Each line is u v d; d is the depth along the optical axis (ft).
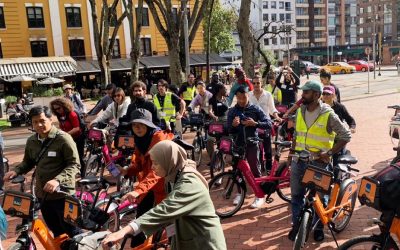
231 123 21.68
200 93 30.50
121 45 131.34
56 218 14.97
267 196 21.09
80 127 24.39
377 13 345.51
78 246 12.03
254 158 20.88
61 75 109.50
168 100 28.89
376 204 11.87
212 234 9.79
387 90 83.05
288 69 34.19
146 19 134.00
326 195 16.81
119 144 23.21
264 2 294.05
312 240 17.12
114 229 16.31
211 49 160.15
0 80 107.76
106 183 16.02
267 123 21.20
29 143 15.15
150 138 14.94
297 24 316.60
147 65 125.80
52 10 122.21
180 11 57.16
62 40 124.57
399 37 333.01
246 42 45.11
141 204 15.03
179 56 57.72
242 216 20.17
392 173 12.00
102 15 74.84
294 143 17.39
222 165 26.07
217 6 158.40
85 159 27.12
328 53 259.60
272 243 17.17
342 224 17.80
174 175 9.98
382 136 37.73
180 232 9.88
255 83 26.89
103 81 73.82
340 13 347.15
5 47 116.37
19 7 117.50
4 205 13.30
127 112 22.44
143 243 14.44
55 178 13.96
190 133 43.57
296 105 19.58
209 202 9.96
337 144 16.08
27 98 85.05
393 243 12.28
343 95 77.05
